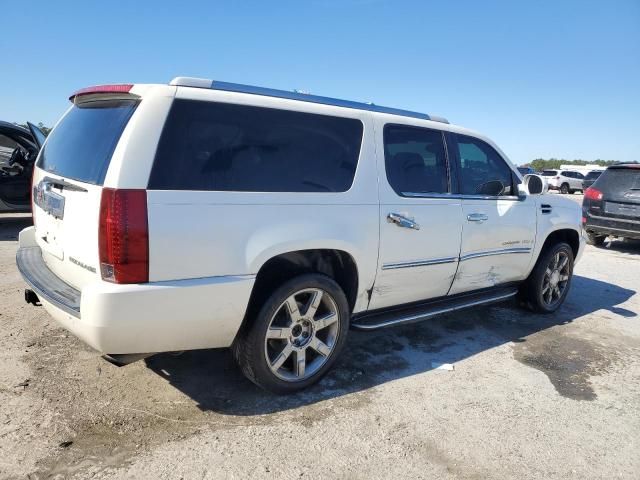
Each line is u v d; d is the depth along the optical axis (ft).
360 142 11.43
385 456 8.80
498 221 14.70
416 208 12.30
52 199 10.16
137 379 10.95
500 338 15.05
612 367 13.32
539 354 13.94
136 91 8.89
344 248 10.73
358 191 11.14
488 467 8.70
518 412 10.63
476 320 16.62
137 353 8.83
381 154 11.80
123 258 8.05
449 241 13.21
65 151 10.52
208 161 8.98
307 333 10.78
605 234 32.30
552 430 10.01
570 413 10.73
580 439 9.75
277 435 9.20
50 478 7.71
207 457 8.44
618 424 10.39
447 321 16.35
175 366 11.69
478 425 10.02
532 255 16.28
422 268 12.69
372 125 11.77
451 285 13.91
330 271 11.44
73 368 11.22
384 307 12.57
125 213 8.03
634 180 30.91
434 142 13.41
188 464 8.23
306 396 10.74
